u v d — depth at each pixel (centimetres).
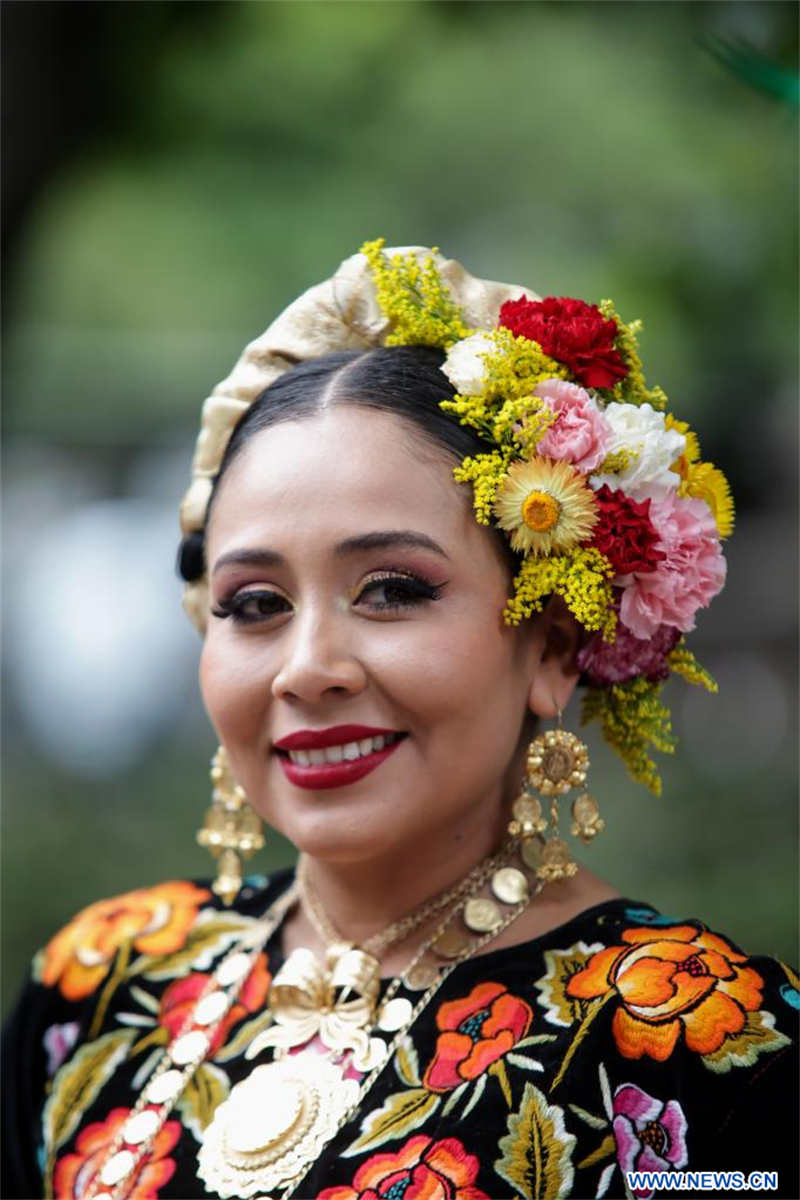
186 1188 328
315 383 341
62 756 1285
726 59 475
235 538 335
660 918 343
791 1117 311
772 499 1180
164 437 1338
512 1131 307
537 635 348
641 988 320
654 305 848
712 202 848
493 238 992
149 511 1454
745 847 927
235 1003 360
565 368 347
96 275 1048
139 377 1135
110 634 1418
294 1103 324
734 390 936
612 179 940
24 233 857
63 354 1104
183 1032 357
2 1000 898
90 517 1460
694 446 361
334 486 326
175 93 983
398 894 352
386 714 329
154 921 392
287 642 334
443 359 348
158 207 1030
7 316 882
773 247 821
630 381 359
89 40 890
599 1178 305
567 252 944
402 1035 330
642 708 358
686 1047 312
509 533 334
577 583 330
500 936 345
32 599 1452
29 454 1375
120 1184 333
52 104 849
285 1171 316
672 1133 309
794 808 984
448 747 331
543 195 972
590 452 336
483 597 332
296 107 1013
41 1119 382
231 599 340
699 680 360
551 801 352
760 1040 312
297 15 1009
